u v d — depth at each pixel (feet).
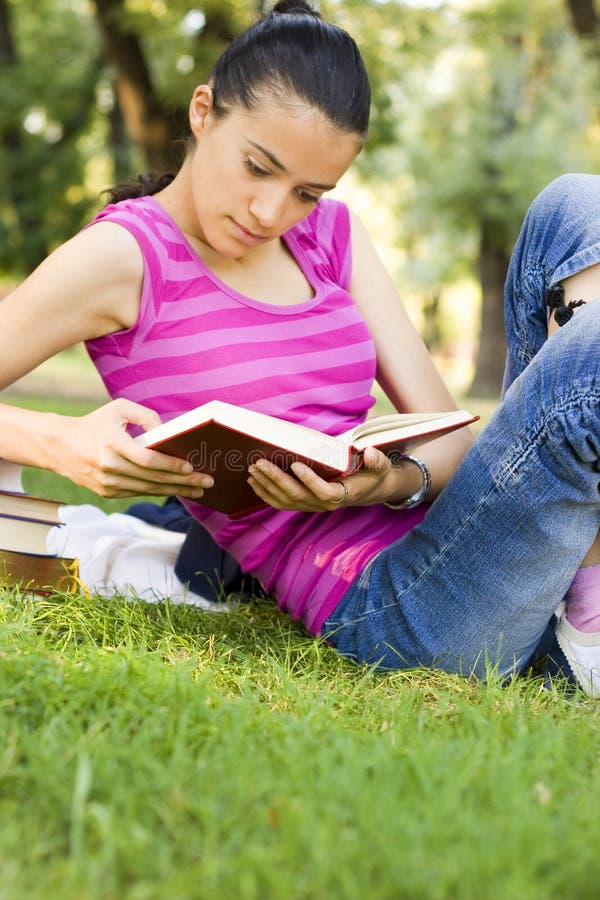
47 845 3.82
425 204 62.28
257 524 7.39
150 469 6.08
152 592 8.01
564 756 4.90
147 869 3.66
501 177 58.85
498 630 6.61
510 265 7.40
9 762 4.31
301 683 6.16
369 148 39.01
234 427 5.60
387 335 8.03
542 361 6.00
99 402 35.91
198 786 4.19
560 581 6.40
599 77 56.70
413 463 7.05
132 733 4.84
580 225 6.82
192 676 5.71
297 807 4.01
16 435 6.54
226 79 6.49
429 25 35.81
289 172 6.36
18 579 6.99
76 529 9.27
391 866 3.64
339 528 7.29
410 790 4.32
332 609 7.16
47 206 53.31
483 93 60.44
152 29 32.58
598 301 5.96
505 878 3.61
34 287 6.56
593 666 6.59
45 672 5.16
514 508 6.18
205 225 6.68
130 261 6.67
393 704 5.75
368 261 8.14
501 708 5.79
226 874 3.62
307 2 7.02
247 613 7.95
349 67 6.39
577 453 5.89
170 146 7.58
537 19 53.52
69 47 52.95
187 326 6.88
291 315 7.18
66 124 53.83
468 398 56.90
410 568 6.75
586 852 3.82
